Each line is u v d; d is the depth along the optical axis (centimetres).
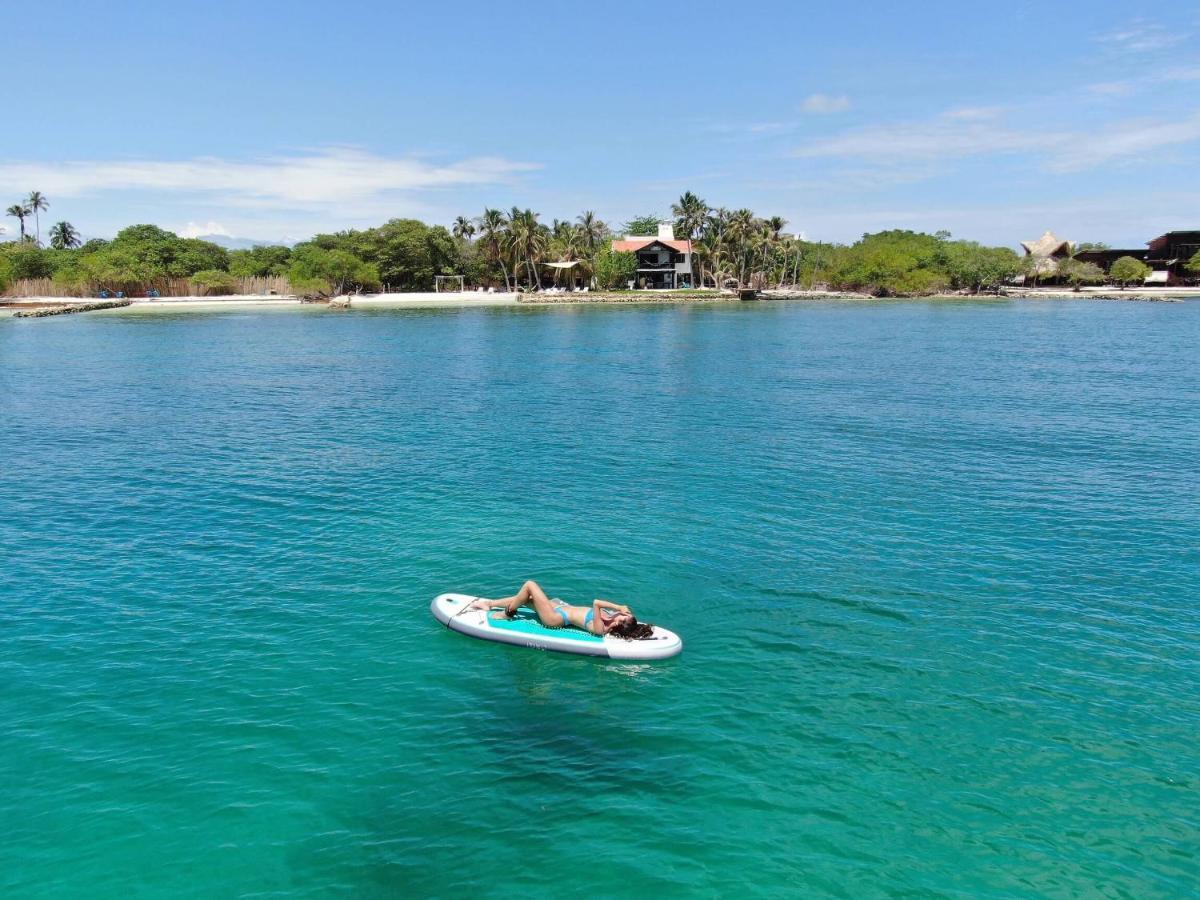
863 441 3359
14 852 1043
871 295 17962
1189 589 1839
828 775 1205
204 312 12631
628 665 1527
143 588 1861
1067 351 7006
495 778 1201
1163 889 993
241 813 1119
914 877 1014
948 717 1350
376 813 1125
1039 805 1139
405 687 1447
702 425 3712
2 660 1523
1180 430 3550
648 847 1065
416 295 15238
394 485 2698
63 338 8338
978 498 2531
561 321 11050
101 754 1242
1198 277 18675
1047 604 1769
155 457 3109
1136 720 1338
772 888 996
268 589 1858
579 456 3106
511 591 1842
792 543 2136
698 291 16275
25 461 3042
